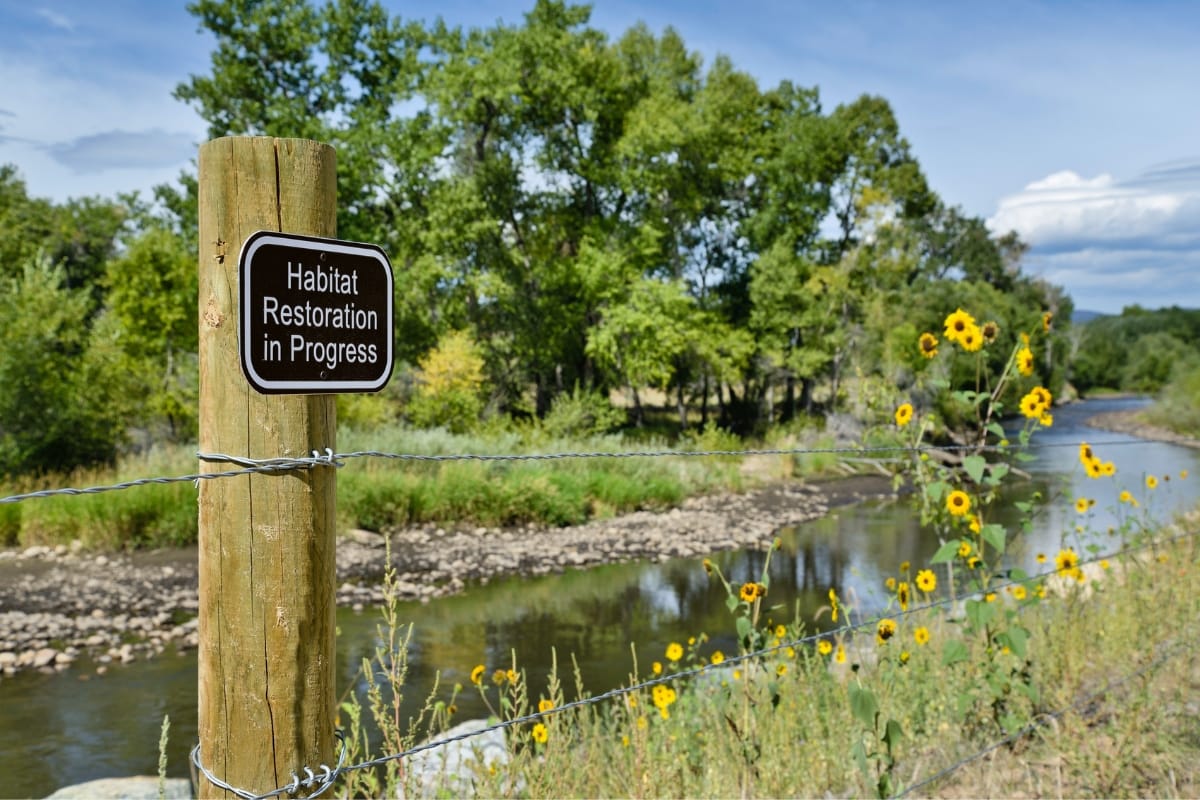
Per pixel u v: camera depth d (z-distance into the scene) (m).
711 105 32.97
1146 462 25.30
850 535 15.66
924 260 59.06
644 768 3.30
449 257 27.33
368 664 2.94
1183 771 3.42
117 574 11.33
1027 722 3.81
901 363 25.67
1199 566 6.00
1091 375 90.50
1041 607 5.18
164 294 21.39
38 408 16.64
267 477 1.59
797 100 38.97
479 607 10.32
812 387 38.00
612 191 32.34
